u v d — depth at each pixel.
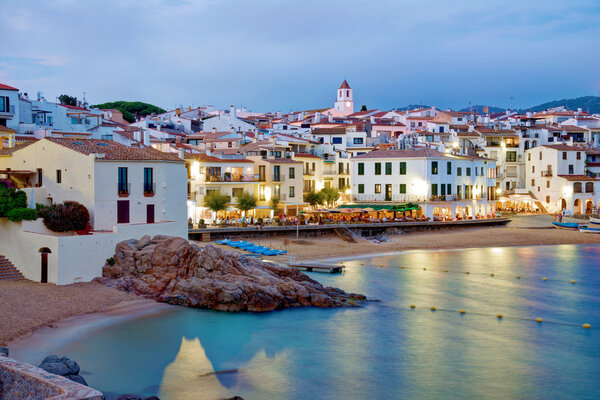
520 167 145.88
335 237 94.75
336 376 38.06
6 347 39.16
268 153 112.00
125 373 37.41
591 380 38.09
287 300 54.12
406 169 114.50
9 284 52.22
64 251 53.00
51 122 117.00
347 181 132.12
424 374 38.72
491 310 54.50
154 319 48.69
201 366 39.16
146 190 64.75
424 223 105.31
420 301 57.34
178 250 56.19
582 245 98.31
